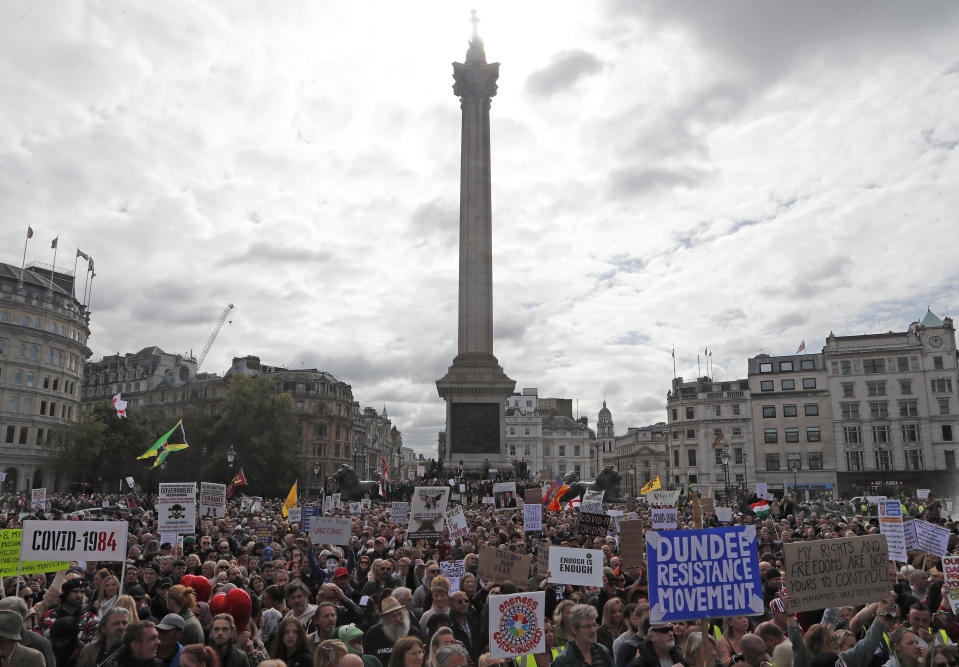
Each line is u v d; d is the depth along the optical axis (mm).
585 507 20094
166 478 103125
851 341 119375
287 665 9578
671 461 133625
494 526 26500
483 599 13336
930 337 113812
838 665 9828
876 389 116250
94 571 15234
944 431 111062
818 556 10430
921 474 111062
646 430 197375
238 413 108250
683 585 9383
